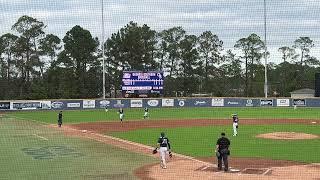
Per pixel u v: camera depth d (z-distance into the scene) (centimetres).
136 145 2922
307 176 1912
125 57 8994
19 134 3550
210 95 8719
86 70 9056
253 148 2739
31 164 2248
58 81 8625
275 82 8656
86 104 6388
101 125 4244
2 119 4953
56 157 2450
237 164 2200
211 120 4656
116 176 1944
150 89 6300
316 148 2727
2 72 8456
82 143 3023
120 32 9050
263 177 1889
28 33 8506
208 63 9631
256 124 4241
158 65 9475
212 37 9550
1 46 8456
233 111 5816
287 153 2542
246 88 8938
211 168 2100
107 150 2698
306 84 8531
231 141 3061
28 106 6188
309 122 4400
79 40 8950
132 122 4512
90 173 2012
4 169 2122
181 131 3728
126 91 6275
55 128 4006
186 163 2236
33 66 8619
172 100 6531
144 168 2114
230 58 9475
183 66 9556
